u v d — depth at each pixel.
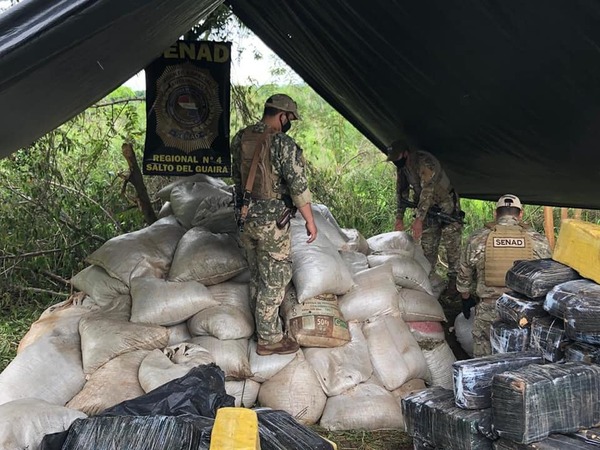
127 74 3.90
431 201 5.30
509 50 3.30
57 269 6.16
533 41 3.13
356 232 4.78
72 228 6.14
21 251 5.93
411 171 5.42
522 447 2.29
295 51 5.32
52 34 1.55
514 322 2.90
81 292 4.06
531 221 8.36
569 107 3.55
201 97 5.27
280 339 3.70
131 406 2.52
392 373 3.78
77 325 3.68
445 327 5.08
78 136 7.07
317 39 4.61
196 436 2.12
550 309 2.70
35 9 1.54
